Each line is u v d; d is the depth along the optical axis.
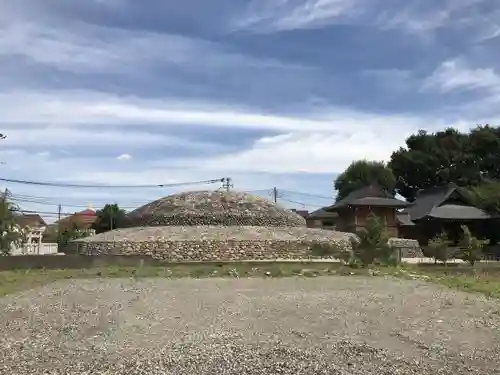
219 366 9.23
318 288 21.17
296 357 9.80
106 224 73.75
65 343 11.30
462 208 62.44
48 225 100.50
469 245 36.16
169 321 13.70
